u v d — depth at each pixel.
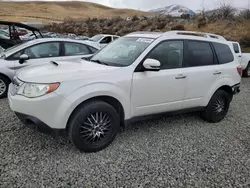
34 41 6.41
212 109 4.78
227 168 3.28
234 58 5.20
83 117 3.34
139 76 3.73
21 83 3.36
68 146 3.66
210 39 4.79
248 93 7.66
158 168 3.21
